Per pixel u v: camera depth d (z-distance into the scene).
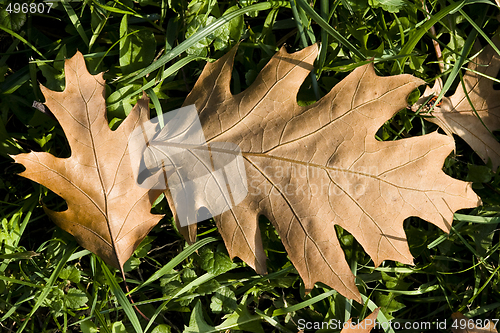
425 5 0.49
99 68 0.49
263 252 0.47
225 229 0.47
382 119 0.46
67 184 0.46
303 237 0.47
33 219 0.49
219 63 0.47
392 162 0.47
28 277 0.49
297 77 0.47
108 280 0.48
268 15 0.49
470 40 0.49
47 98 0.46
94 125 0.46
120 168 0.47
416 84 0.46
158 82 0.48
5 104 0.49
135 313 0.49
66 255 0.48
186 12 0.49
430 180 0.47
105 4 0.49
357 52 0.48
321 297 0.49
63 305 0.49
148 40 0.49
